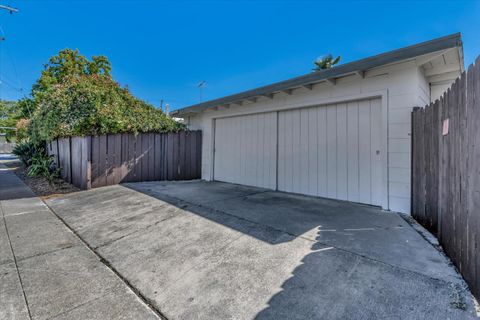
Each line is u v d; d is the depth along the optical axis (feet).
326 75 14.73
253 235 10.14
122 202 16.44
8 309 6.17
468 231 6.15
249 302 6.14
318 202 15.75
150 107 26.81
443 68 13.92
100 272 8.04
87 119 22.57
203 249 9.20
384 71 13.91
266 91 18.24
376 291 6.22
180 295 6.63
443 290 6.08
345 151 16.08
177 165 26.48
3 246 10.16
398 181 13.37
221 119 25.40
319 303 5.92
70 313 5.99
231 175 24.23
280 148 19.86
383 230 10.46
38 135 30.55
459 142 6.91
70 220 13.48
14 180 27.20
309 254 8.32
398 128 13.41
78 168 22.77
